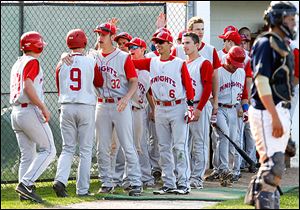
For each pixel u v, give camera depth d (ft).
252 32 106.63
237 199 62.75
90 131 65.46
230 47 80.12
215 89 73.31
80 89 64.54
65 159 65.10
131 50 70.74
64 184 64.85
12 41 76.43
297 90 63.46
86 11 81.30
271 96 48.24
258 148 49.90
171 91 65.72
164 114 66.28
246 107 79.05
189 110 66.03
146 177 73.46
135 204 60.23
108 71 65.82
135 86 65.72
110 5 82.43
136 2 85.05
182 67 65.72
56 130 78.23
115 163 70.79
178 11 86.33
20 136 63.36
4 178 74.64
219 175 76.95
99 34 65.98
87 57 65.10
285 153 51.62
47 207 58.44
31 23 78.18
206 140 71.72
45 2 80.12
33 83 60.90
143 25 84.33
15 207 58.08
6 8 76.38
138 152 72.69
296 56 52.75
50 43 79.41
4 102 75.20
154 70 66.39
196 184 71.20
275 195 50.88
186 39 70.38
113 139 69.77
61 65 65.16
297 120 78.38
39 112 61.52
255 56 49.06
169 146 67.05
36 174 61.52
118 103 65.16
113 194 66.03
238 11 106.42
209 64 69.92
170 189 66.69
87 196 65.10
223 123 76.07
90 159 65.82
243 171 87.81
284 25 49.24
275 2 49.57
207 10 86.28
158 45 66.08
